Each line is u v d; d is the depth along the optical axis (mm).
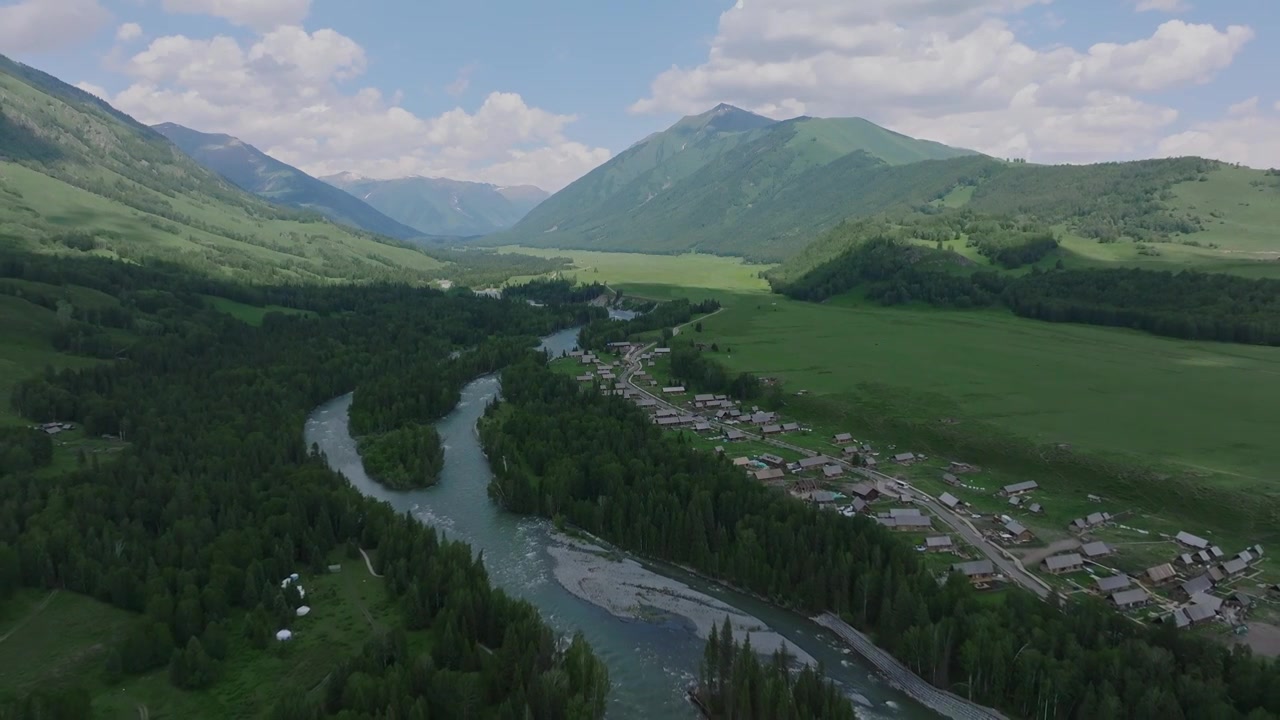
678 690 102562
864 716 95812
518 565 138750
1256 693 85188
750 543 128125
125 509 135375
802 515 134500
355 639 107438
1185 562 126125
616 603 125500
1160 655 89312
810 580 119188
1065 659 91750
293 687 96750
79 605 110438
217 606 108812
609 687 101125
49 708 84438
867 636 112000
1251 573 122625
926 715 96562
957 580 113188
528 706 86812
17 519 129375
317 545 131750
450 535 151500
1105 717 84125
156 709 92312
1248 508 140250
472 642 105750
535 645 101000
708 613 122062
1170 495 149625
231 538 122812
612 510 148500
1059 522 144875
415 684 91438
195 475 155000
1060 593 117875
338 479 159000
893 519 142750
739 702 92062
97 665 99375
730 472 157500
